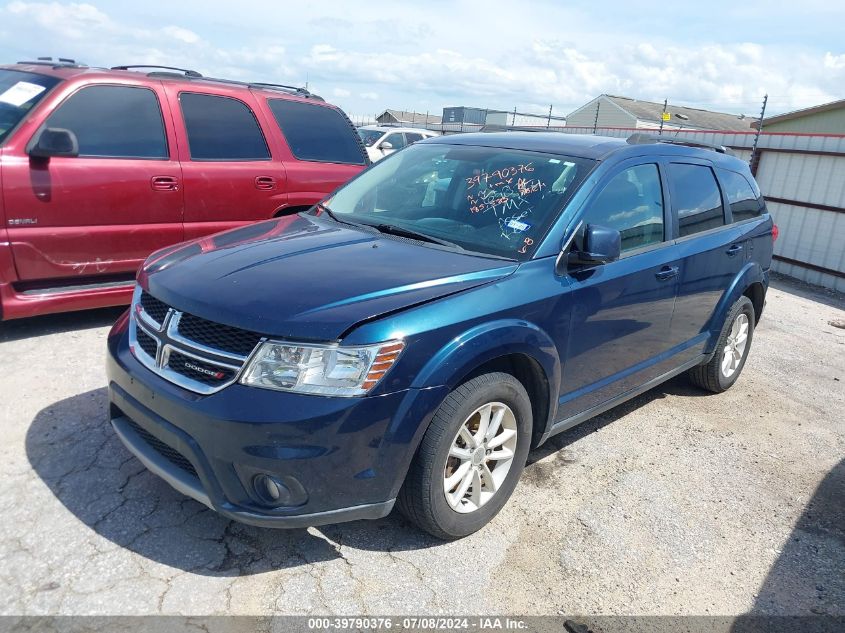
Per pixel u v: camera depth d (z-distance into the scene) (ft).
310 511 8.37
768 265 17.44
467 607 8.77
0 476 10.51
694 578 9.89
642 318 12.68
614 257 10.78
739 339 17.13
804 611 9.46
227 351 8.38
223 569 8.98
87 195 15.74
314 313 8.36
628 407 15.87
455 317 9.03
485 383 9.42
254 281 9.14
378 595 8.80
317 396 8.08
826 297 32.68
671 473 12.82
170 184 17.16
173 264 10.22
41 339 16.10
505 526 10.58
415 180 13.14
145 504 10.14
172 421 8.50
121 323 10.40
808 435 15.25
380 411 8.33
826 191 35.24
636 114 125.49
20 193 14.76
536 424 11.09
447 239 11.27
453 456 9.48
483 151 13.20
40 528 9.43
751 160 39.78
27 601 8.14
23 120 15.16
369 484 8.54
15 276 15.05
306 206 20.51
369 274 9.43
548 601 9.05
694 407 16.21
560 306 10.56
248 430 7.96
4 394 13.12
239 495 8.30
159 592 8.47
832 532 11.46
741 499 12.19
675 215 13.70
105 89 16.46
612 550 10.29
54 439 11.67
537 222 11.10
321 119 21.42
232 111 18.89
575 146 12.85
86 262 16.03
